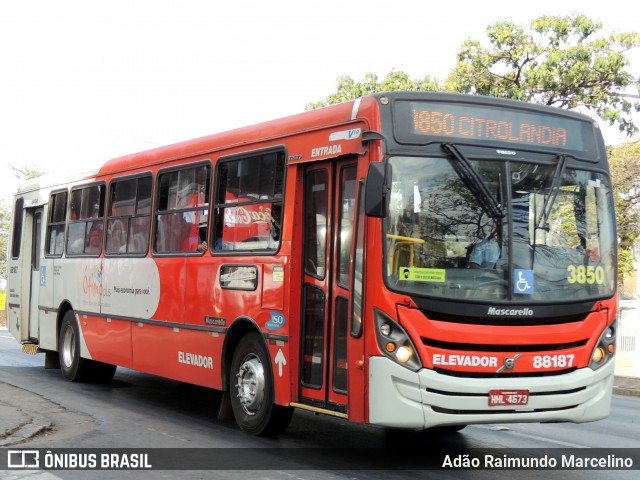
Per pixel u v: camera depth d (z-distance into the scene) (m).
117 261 12.91
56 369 16.50
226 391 10.04
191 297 10.77
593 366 8.00
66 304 14.80
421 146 7.84
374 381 7.50
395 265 7.56
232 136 10.32
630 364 24.70
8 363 17.91
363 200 7.83
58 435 9.46
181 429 9.98
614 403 15.04
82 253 14.23
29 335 16.38
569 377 7.80
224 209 10.27
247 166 9.92
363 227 7.77
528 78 22.16
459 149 7.90
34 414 10.49
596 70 21.91
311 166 8.86
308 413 11.71
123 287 12.66
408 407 7.37
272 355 9.07
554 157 8.27
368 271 7.63
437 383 7.36
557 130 8.40
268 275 9.20
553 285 7.94
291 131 9.13
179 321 11.02
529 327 7.73
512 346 7.65
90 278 13.80
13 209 17.55
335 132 8.41
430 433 10.26
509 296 7.70
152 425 10.24
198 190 10.95
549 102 22.73
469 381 7.43
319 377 8.46
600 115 22.28
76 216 14.65
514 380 7.57
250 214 9.73
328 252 8.46
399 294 7.48
